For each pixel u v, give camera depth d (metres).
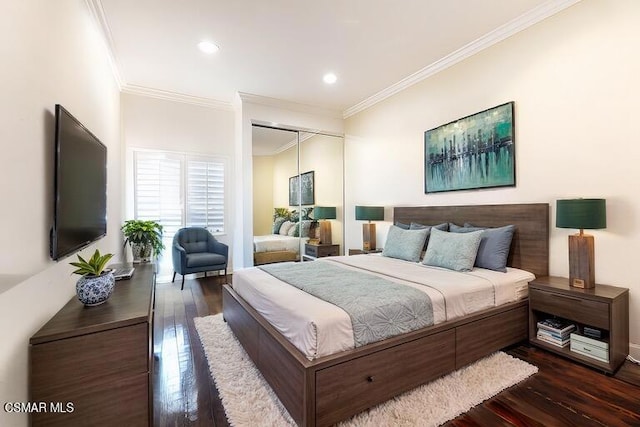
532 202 2.67
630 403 1.70
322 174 5.18
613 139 2.20
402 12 2.57
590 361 2.05
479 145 3.06
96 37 2.65
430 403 1.71
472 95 3.15
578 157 2.38
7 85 1.12
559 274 2.52
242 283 2.58
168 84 4.09
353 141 5.07
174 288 4.19
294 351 1.58
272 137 4.76
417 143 3.83
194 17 2.62
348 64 3.52
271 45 3.09
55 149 1.50
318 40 3.01
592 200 2.07
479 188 3.07
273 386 1.78
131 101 4.28
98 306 1.66
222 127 4.93
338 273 2.60
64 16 1.82
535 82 2.63
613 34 2.18
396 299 1.86
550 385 1.88
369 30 2.84
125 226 3.79
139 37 2.93
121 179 4.09
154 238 3.80
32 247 1.32
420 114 3.78
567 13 2.41
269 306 1.99
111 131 3.38
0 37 1.07
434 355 1.89
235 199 4.94
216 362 2.19
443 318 2.00
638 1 2.07
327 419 1.49
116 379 1.42
